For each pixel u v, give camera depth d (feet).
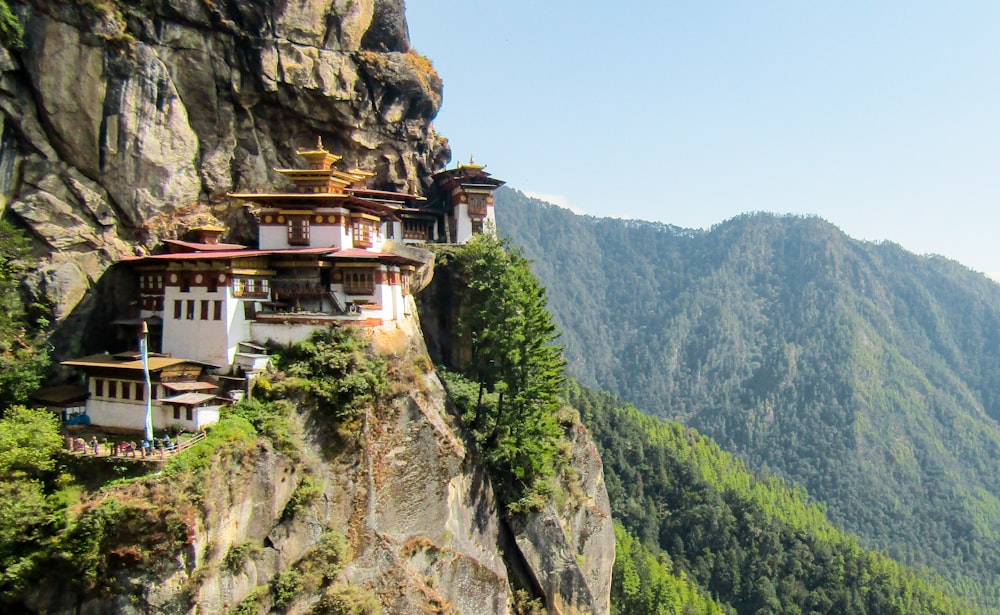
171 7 183.01
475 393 201.46
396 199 244.83
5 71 164.66
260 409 139.03
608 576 230.27
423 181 271.49
